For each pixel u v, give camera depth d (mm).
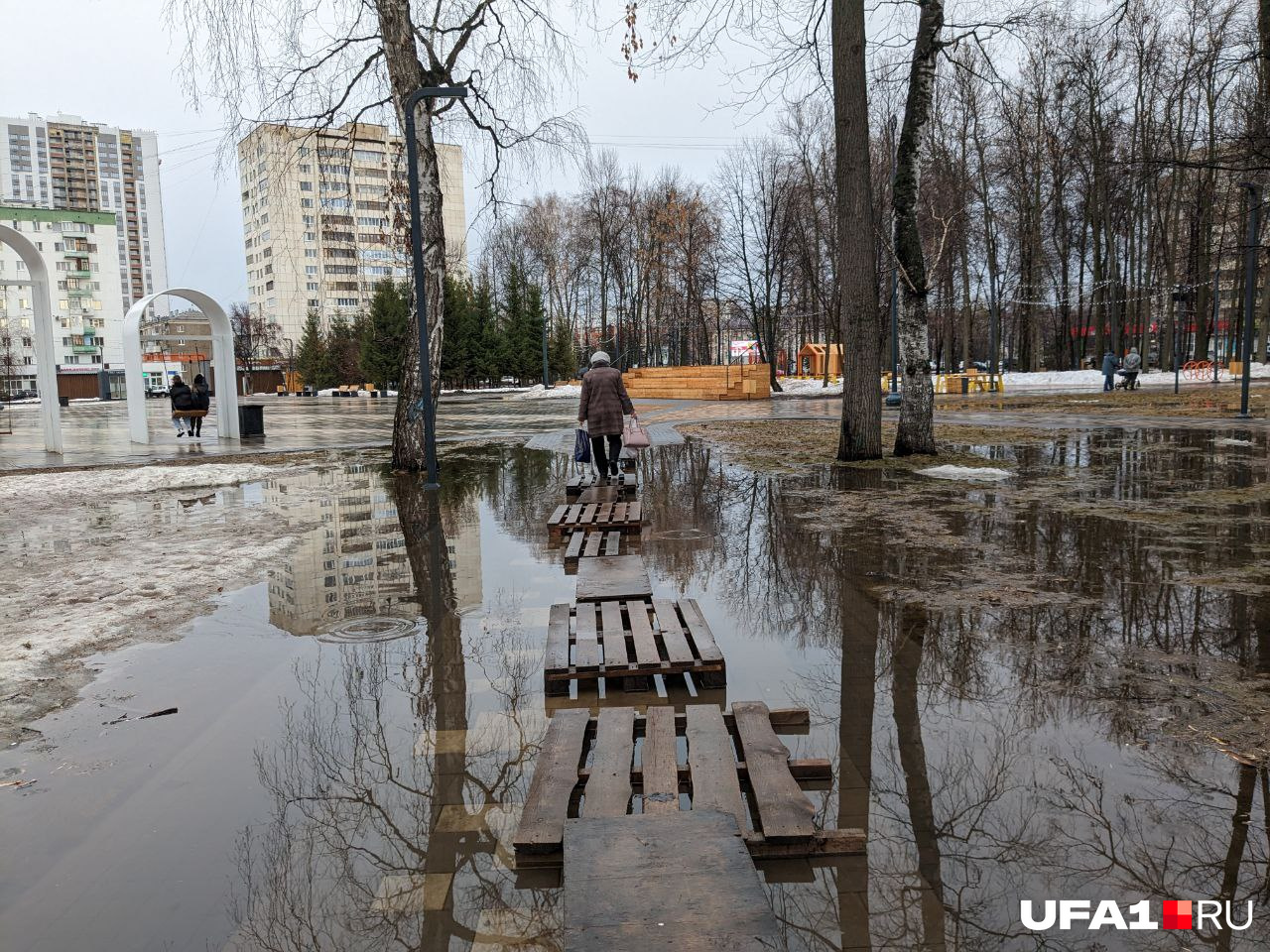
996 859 2713
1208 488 10250
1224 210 30547
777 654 4750
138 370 19750
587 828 2771
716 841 2680
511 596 6148
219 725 3895
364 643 5098
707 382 41719
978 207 42688
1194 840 2787
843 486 11148
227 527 9109
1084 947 2273
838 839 2777
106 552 7789
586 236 58750
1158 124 32094
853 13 12320
